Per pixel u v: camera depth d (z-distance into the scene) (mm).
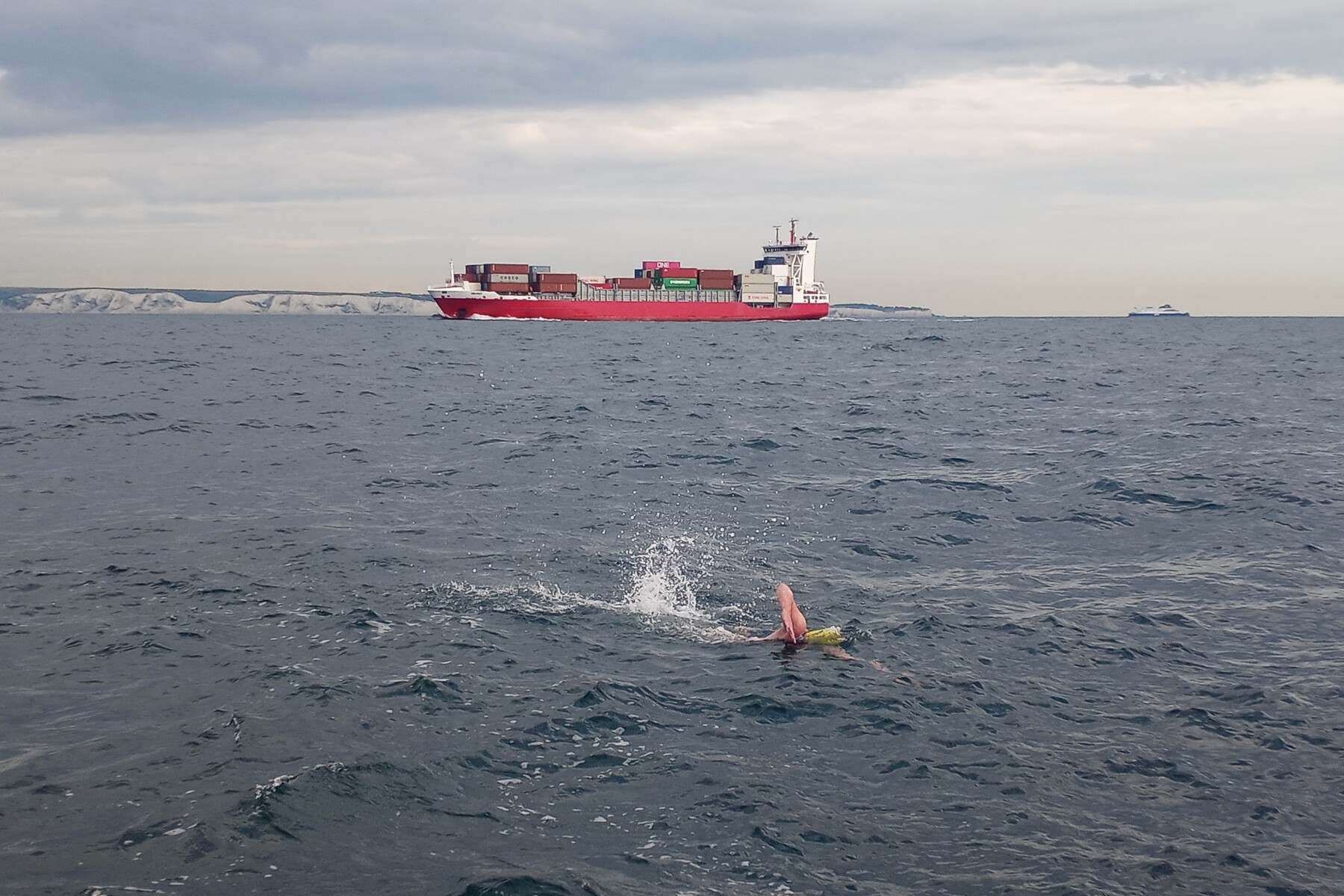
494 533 17703
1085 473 23375
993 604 13773
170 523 18078
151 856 7387
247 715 9781
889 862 7465
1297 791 8508
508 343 94562
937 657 11719
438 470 24094
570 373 56656
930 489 21828
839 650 11961
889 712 10133
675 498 20938
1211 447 27516
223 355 72062
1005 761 9078
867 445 28453
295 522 18297
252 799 8172
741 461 25719
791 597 12469
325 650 11711
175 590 13984
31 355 69000
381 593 14000
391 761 8938
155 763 8836
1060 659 11656
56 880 7055
